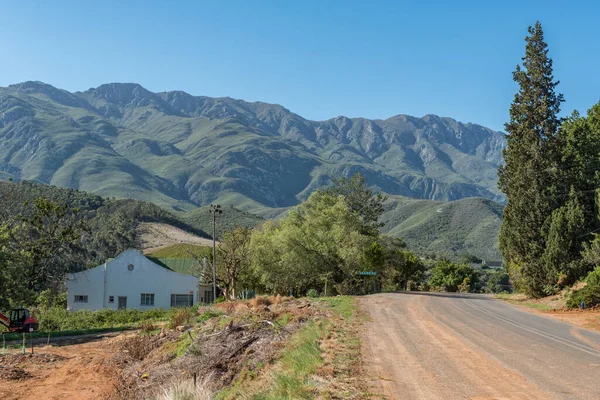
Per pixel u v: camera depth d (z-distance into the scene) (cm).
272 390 1046
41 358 2475
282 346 1606
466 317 2523
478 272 11794
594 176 3847
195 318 3269
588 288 2981
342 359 1329
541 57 4147
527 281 3816
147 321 3978
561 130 4031
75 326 4378
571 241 3559
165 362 2089
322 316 2423
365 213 7025
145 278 6384
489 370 1202
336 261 5538
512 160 4275
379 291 6016
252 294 5809
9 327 3703
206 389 1290
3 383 1955
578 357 1386
